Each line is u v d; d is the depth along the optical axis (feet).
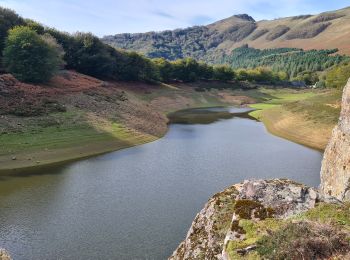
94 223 96.07
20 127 174.50
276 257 33.53
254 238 37.60
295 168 155.63
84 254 80.33
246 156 175.83
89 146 178.29
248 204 43.06
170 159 166.61
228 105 433.89
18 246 82.94
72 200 112.06
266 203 42.93
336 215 39.78
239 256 35.47
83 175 138.21
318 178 141.59
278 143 209.87
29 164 146.82
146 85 416.67
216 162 162.71
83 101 235.81
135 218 99.71
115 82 378.12
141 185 127.85
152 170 147.43
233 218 41.96
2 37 283.18
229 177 139.54
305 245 33.35
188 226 95.45
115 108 248.52
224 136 229.04
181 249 49.44
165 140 213.25
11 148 155.02
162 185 128.26
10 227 92.27
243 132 245.45
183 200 113.91
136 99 316.40
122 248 83.25
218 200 49.42
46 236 88.02
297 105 297.12
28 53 239.50
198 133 238.89
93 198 114.21
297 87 613.93
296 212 41.34
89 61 363.35
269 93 535.60
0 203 107.65
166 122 279.90
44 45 252.21
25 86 221.87
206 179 136.26
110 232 91.09
